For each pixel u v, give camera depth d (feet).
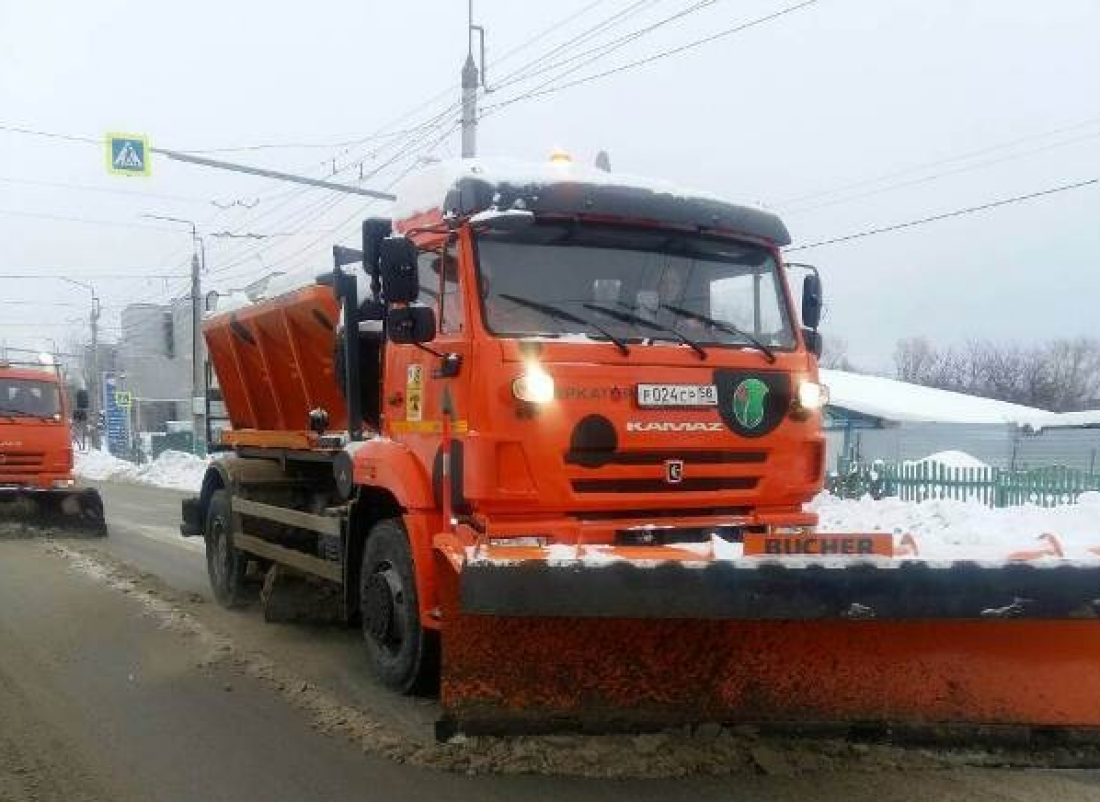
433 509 18.04
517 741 15.39
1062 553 14.47
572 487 16.89
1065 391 216.33
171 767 15.81
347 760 16.01
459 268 17.56
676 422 17.62
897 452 82.28
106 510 64.49
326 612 26.11
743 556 14.19
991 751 15.11
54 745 16.90
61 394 49.06
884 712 15.31
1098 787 14.33
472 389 16.80
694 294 18.97
